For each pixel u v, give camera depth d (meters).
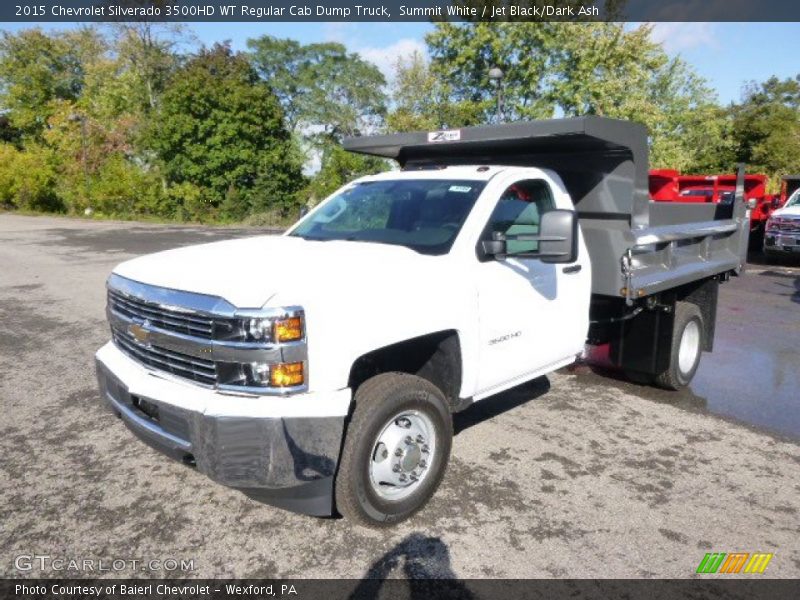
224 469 3.03
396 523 3.58
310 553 3.33
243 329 2.98
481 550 3.36
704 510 3.80
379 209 4.56
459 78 29.62
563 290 4.67
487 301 4.00
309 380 3.07
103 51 45.53
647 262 5.20
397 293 3.46
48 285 11.46
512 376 4.35
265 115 33.47
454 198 4.34
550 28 27.09
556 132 4.43
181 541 3.42
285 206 32.84
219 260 3.57
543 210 4.74
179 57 39.12
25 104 47.84
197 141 32.62
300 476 3.06
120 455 4.45
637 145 4.82
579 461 4.45
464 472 4.25
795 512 3.79
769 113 38.88
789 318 9.47
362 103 54.34
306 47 53.44
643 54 27.33
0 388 5.83
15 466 4.26
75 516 3.65
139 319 3.46
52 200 36.84
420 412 3.62
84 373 6.31
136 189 32.44
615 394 5.92
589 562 3.26
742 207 6.94
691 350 6.07
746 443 4.80
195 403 3.09
